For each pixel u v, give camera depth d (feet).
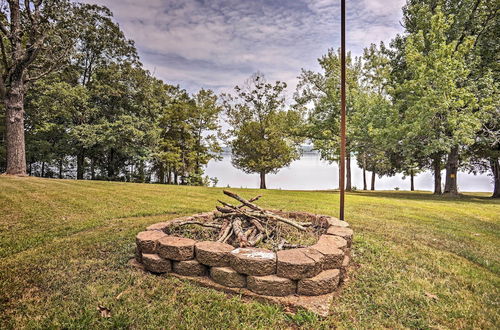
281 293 8.04
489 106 37.70
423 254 13.01
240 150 67.87
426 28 48.26
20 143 37.04
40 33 37.47
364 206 30.22
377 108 52.95
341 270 9.37
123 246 12.76
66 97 49.70
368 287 9.18
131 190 33.53
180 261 9.38
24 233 14.67
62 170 71.10
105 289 8.56
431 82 41.96
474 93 41.19
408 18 55.31
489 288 9.48
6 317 7.09
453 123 38.63
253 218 12.60
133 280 9.16
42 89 48.16
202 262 9.12
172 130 71.46
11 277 9.32
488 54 44.42
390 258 12.19
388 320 7.29
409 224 20.44
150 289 8.59
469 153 54.34
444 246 14.76
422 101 40.52
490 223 22.33
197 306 7.68
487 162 59.82
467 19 45.50
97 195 27.78
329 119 62.08
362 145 58.65
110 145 56.03
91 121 61.31
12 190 26.61
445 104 37.60
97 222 17.67
